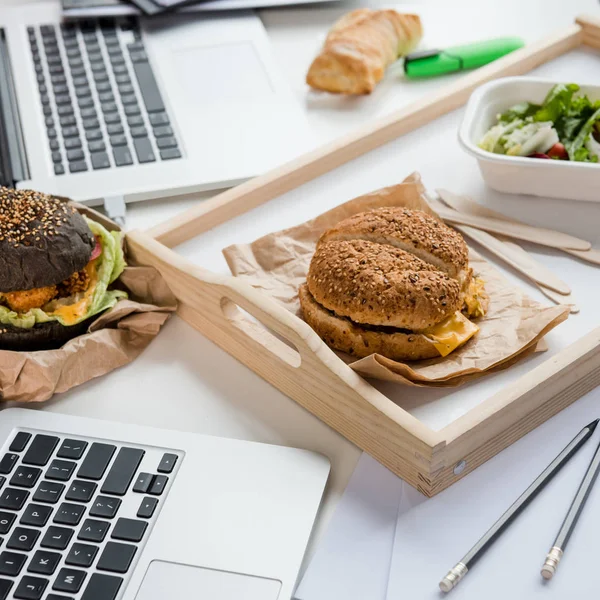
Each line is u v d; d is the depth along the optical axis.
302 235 0.91
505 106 1.04
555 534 0.67
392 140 1.08
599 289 0.86
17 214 0.80
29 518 0.68
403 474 0.71
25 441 0.74
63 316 0.82
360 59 1.20
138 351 0.85
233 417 0.78
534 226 0.95
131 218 1.04
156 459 0.72
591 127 1.00
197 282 0.82
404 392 0.75
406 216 0.83
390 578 0.64
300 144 1.11
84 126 1.16
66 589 0.63
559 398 0.75
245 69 1.26
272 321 0.76
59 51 1.32
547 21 1.37
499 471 0.72
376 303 0.75
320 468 0.72
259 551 0.66
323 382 0.74
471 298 0.81
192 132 1.14
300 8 1.44
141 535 0.67
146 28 1.36
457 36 1.34
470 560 0.64
